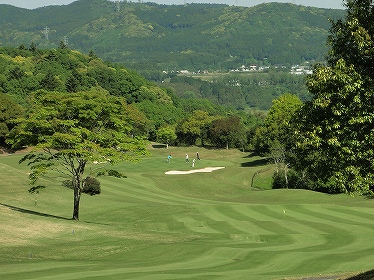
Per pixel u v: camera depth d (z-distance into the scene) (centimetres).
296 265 2831
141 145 4675
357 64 2141
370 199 6034
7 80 16562
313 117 2202
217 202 6134
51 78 16412
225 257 3072
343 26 2192
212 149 15400
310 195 6638
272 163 10381
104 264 2866
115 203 5659
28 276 2405
